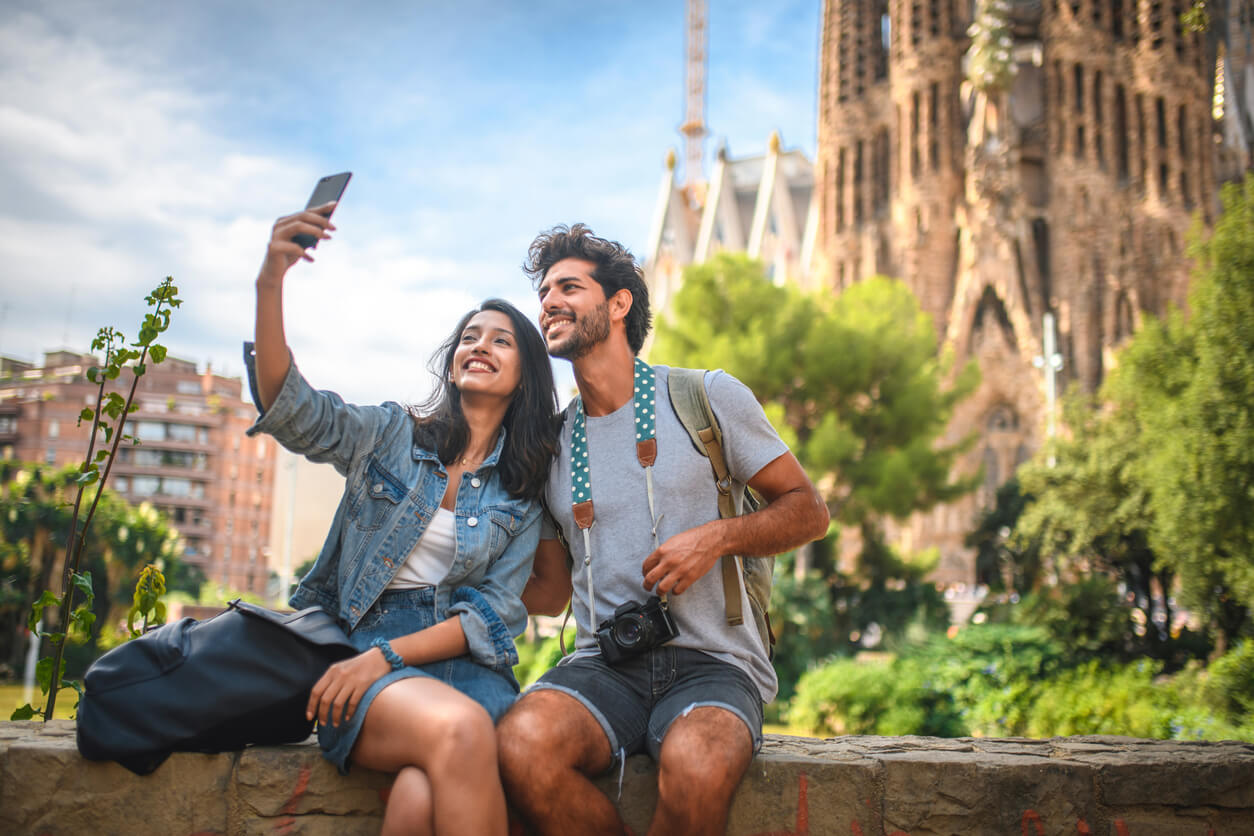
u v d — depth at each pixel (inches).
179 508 3993.6
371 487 118.1
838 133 2719.0
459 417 124.1
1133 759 123.0
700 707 104.5
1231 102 1998.0
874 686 660.1
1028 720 569.3
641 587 116.1
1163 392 762.2
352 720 100.3
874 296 1343.5
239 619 107.3
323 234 108.2
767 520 113.4
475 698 109.7
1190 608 715.4
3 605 1439.5
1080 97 2452.0
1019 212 2333.9
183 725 103.0
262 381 110.6
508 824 104.5
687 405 119.3
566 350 118.6
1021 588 1409.9
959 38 2554.1
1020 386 2258.9
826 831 113.7
